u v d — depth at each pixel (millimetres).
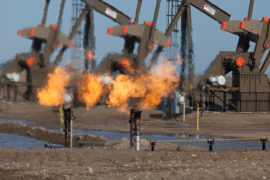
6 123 188250
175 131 164250
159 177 53844
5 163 68812
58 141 131125
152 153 79500
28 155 76750
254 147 110125
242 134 148250
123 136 147000
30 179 53781
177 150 93875
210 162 70750
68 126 101688
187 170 59062
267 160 74812
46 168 62219
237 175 54781
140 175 55344
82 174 57312
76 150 83312
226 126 186250
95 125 198000
